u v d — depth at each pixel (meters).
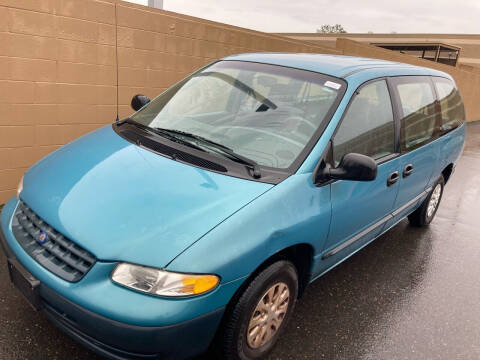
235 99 3.31
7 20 4.11
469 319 3.48
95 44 4.82
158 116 3.38
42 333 2.76
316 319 3.23
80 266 2.18
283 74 3.35
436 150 4.43
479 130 15.22
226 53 6.37
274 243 2.42
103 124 5.16
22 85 4.36
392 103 3.62
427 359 2.97
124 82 5.22
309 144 2.85
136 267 2.10
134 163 2.72
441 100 4.70
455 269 4.30
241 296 2.36
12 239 2.51
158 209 2.32
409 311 3.49
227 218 2.31
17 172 4.55
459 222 5.59
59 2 4.42
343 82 3.18
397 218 4.14
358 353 2.93
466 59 48.28
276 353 2.83
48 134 4.69
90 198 2.44
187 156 2.78
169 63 5.65
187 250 2.14
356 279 3.88
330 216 2.83
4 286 3.19
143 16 5.21
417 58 13.34
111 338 2.06
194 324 2.13
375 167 2.66
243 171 2.66
